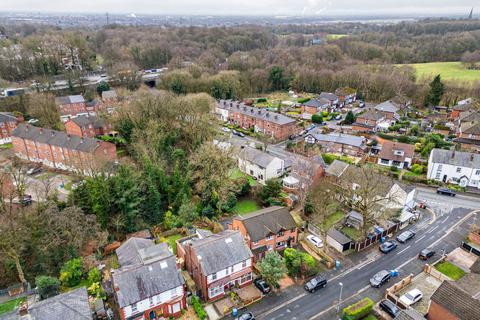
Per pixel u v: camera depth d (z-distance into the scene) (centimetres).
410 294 4506
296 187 7112
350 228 6153
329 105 13362
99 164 7106
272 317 4328
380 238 5847
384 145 8819
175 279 4284
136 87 14650
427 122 11506
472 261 5250
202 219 6344
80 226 5138
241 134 10875
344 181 6731
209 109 10962
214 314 4369
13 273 4862
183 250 5050
